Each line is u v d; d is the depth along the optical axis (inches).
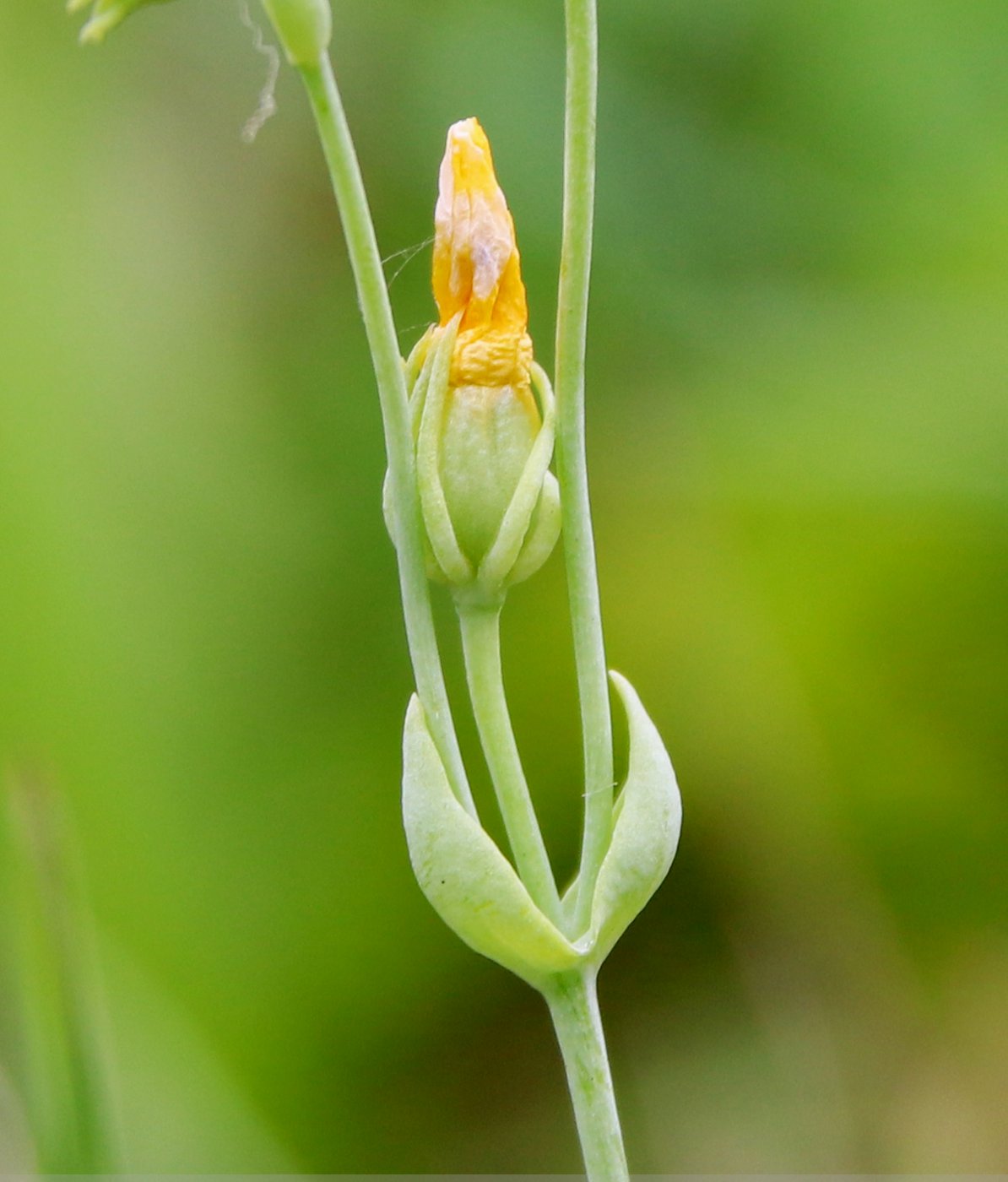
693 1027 8.9
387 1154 8.6
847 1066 8.8
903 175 9.0
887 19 8.9
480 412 5.6
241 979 8.5
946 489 8.8
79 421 8.7
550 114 9.0
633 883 5.7
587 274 5.6
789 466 8.9
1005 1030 8.8
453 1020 8.9
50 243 8.9
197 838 8.6
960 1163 8.5
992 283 8.9
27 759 6.1
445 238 5.7
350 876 8.8
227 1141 7.9
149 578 8.8
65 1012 6.1
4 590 8.3
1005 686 8.9
